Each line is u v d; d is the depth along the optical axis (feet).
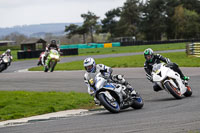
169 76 114.42
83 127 77.36
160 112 91.86
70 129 76.07
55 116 98.94
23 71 287.48
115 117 88.94
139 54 474.90
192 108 94.32
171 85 115.34
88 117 93.30
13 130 80.69
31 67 333.83
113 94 99.04
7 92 149.48
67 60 419.13
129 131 69.56
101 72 97.91
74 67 294.25
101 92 96.32
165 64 125.90
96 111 106.32
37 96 136.05
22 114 103.65
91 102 122.72
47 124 85.81
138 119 82.53
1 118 99.45
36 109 111.96
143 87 158.61
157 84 119.03
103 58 409.08
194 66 250.16
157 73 115.44
